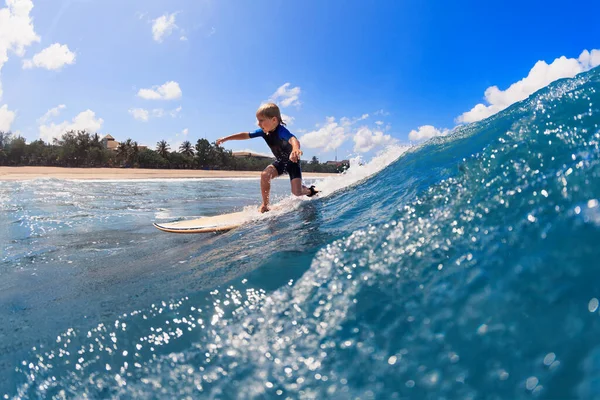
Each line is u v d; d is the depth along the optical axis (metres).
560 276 0.79
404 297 0.97
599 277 0.73
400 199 1.96
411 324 0.87
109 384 0.95
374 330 0.90
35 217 5.30
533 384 0.62
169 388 0.89
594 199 0.92
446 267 1.01
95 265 2.61
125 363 1.01
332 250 1.40
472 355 0.73
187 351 1.01
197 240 3.09
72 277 2.27
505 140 1.53
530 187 1.14
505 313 0.78
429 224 1.28
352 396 0.74
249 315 1.11
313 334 0.95
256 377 0.86
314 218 2.46
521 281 0.83
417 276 1.04
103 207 6.71
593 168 1.00
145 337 1.12
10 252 3.18
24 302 1.81
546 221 0.97
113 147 124.62
